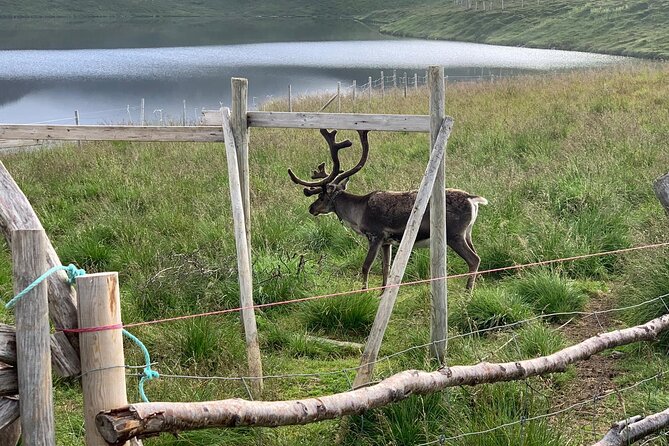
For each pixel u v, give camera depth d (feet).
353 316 20.94
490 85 79.66
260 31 402.93
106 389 9.79
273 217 28.68
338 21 480.23
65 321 10.00
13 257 9.38
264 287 22.45
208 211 30.40
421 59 211.20
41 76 166.91
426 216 22.65
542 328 18.70
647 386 16.48
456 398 15.46
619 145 38.29
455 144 44.55
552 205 29.30
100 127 20.04
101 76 167.02
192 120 77.25
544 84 73.15
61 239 29.25
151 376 10.69
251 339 17.03
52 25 424.05
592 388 16.89
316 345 19.84
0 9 481.05
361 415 14.90
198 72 177.99
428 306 21.56
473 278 22.80
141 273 23.35
